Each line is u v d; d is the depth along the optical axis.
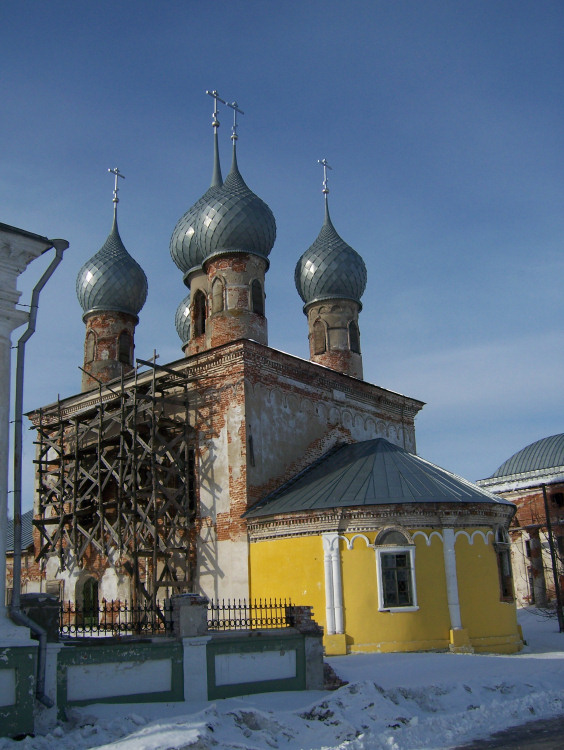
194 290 34.00
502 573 24.81
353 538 23.38
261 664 15.27
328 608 22.98
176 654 14.07
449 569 23.33
